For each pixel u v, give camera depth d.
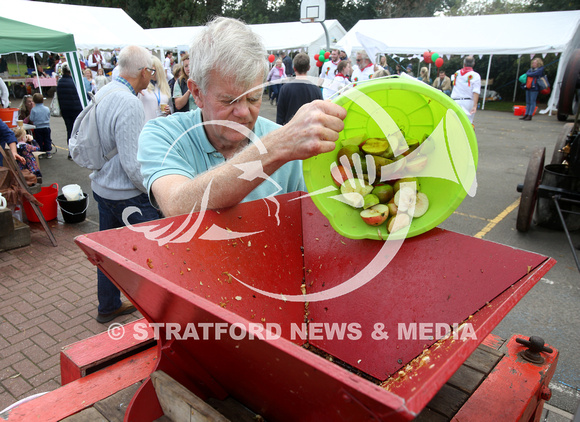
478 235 4.12
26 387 2.17
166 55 16.78
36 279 3.25
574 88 3.45
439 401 0.99
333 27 15.75
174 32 16.45
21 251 3.74
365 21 13.73
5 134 4.23
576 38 12.39
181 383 0.92
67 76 7.00
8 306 2.88
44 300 2.96
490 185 5.95
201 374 0.94
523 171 6.74
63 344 2.50
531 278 0.90
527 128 11.20
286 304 1.20
